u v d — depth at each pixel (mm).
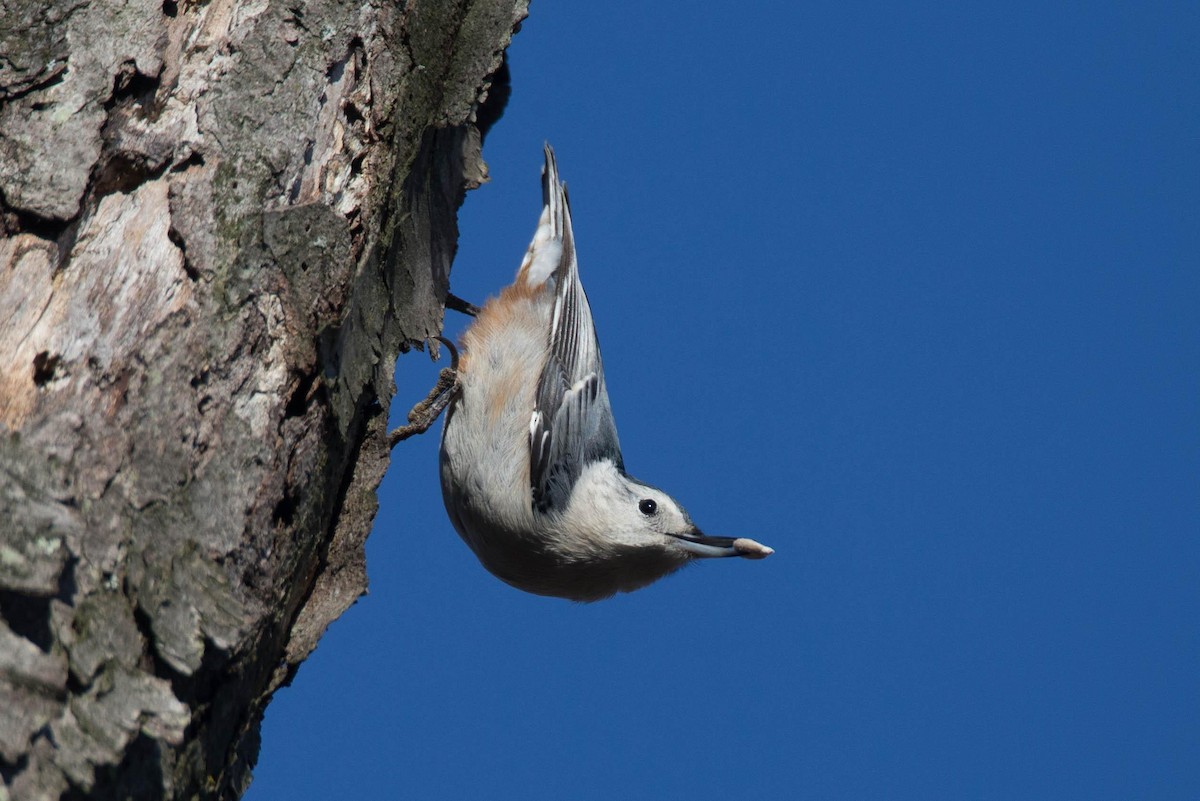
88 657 4457
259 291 5973
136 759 4625
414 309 8000
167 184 5969
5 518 4316
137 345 5422
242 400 5719
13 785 4051
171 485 5211
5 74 5914
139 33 6270
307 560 6445
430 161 8453
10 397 5008
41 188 5660
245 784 6047
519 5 8734
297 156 6512
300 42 6875
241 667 5449
